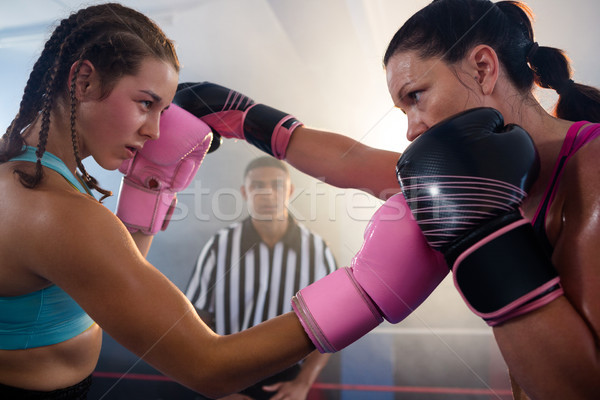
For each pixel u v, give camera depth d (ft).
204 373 2.29
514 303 2.04
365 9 12.51
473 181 2.18
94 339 3.08
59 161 2.70
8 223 2.31
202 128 3.86
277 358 2.41
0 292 2.50
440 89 2.76
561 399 2.04
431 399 8.65
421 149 2.36
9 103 14.33
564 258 2.23
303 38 14.06
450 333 9.86
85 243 2.23
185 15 13.93
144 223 3.81
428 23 2.84
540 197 2.60
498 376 9.02
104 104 2.74
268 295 5.83
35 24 13.61
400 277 2.41
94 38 2.73
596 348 1.99
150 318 2.24
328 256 5.87
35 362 2.69
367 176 3.95
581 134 2.43
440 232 2.25
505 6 3.04
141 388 8.54
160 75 2.84
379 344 9.48
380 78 14.06
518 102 2.78
